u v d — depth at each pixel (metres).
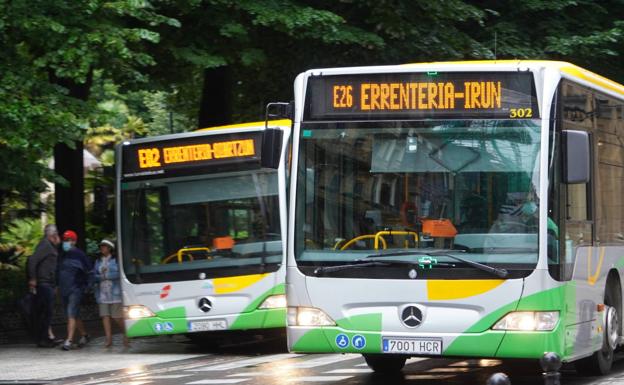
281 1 51.81
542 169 25.16
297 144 26.64
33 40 42.97
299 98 26.83
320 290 25.92
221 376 33.16
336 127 26.48
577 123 27.02
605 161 29.42
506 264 24.95
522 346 24.75
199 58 50.53
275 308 41.50
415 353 25.23
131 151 43.28
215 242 42.12
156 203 42.88
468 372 31.83
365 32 53.19
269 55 56.31
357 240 25.92
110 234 69.44
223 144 42.28
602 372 29.48
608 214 29.55
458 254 25.22
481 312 24.97
